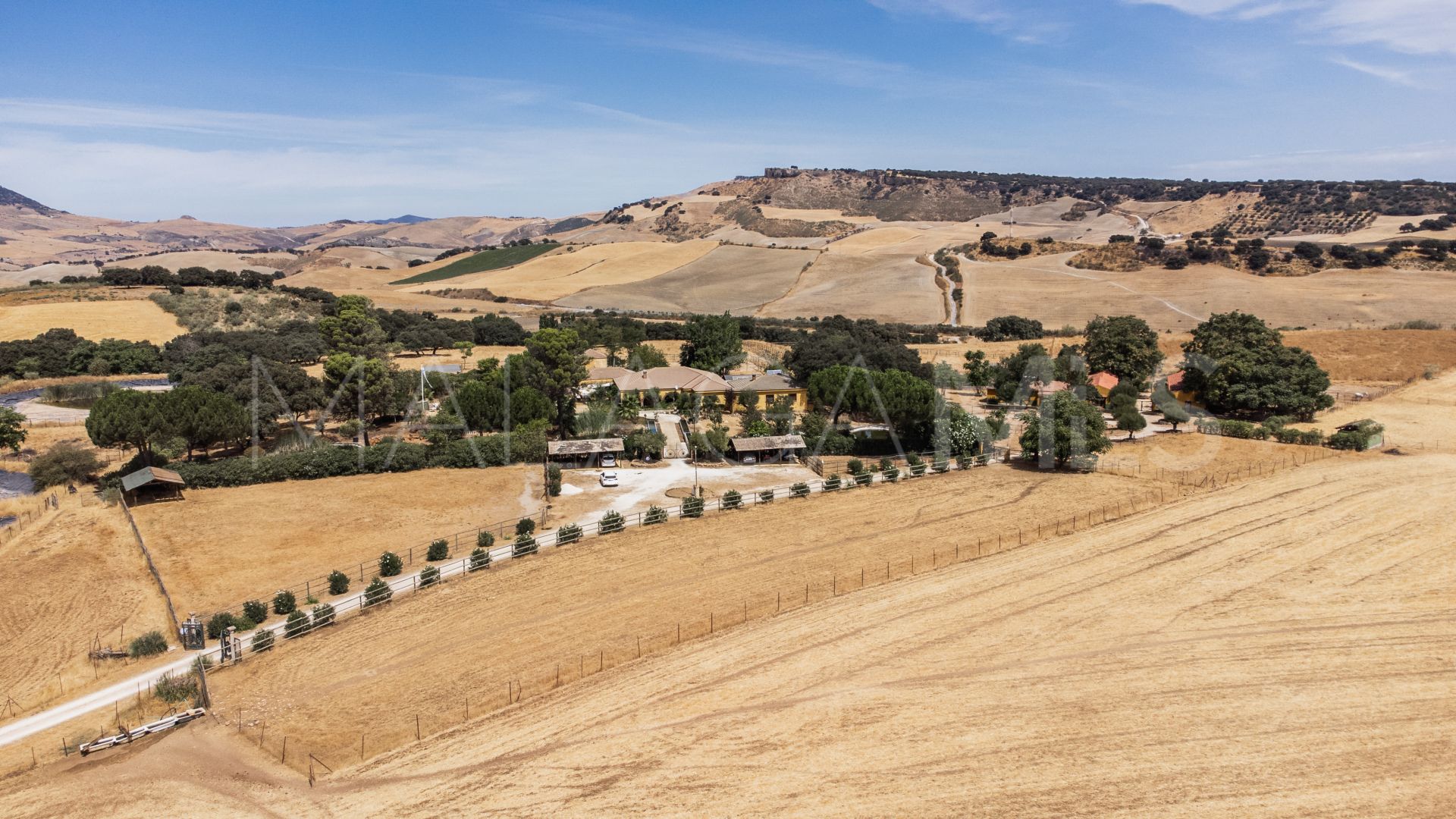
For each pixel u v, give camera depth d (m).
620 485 67.62
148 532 54.69
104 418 63.09
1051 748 30.05
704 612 42.72
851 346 105.06
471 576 48.09
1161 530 53.62
